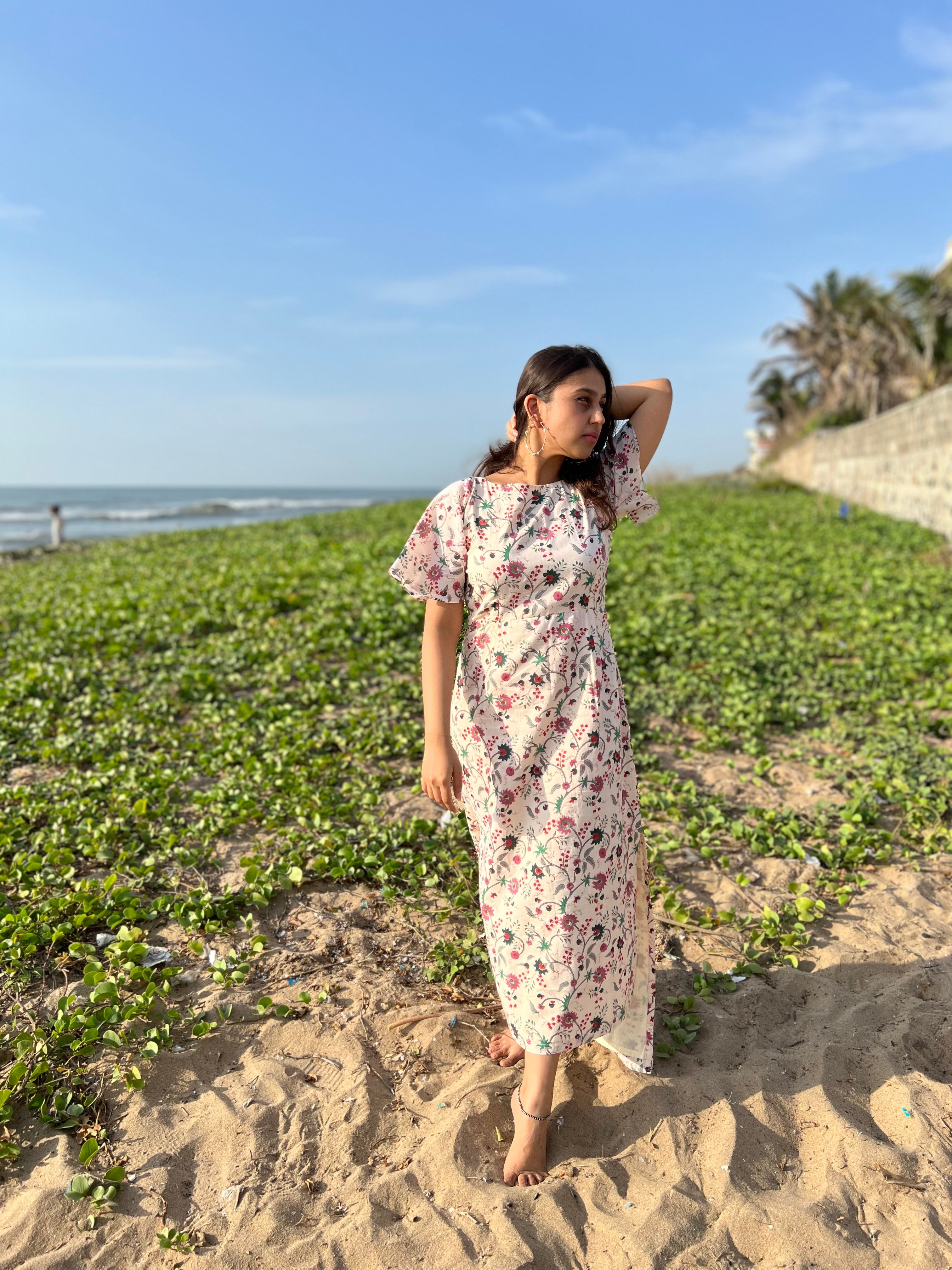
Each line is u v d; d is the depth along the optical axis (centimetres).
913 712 541
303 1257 186
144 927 316
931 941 303
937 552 1238
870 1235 189
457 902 329
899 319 2886
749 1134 215
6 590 1228
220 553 1542
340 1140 218
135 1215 198
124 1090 236
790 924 316
